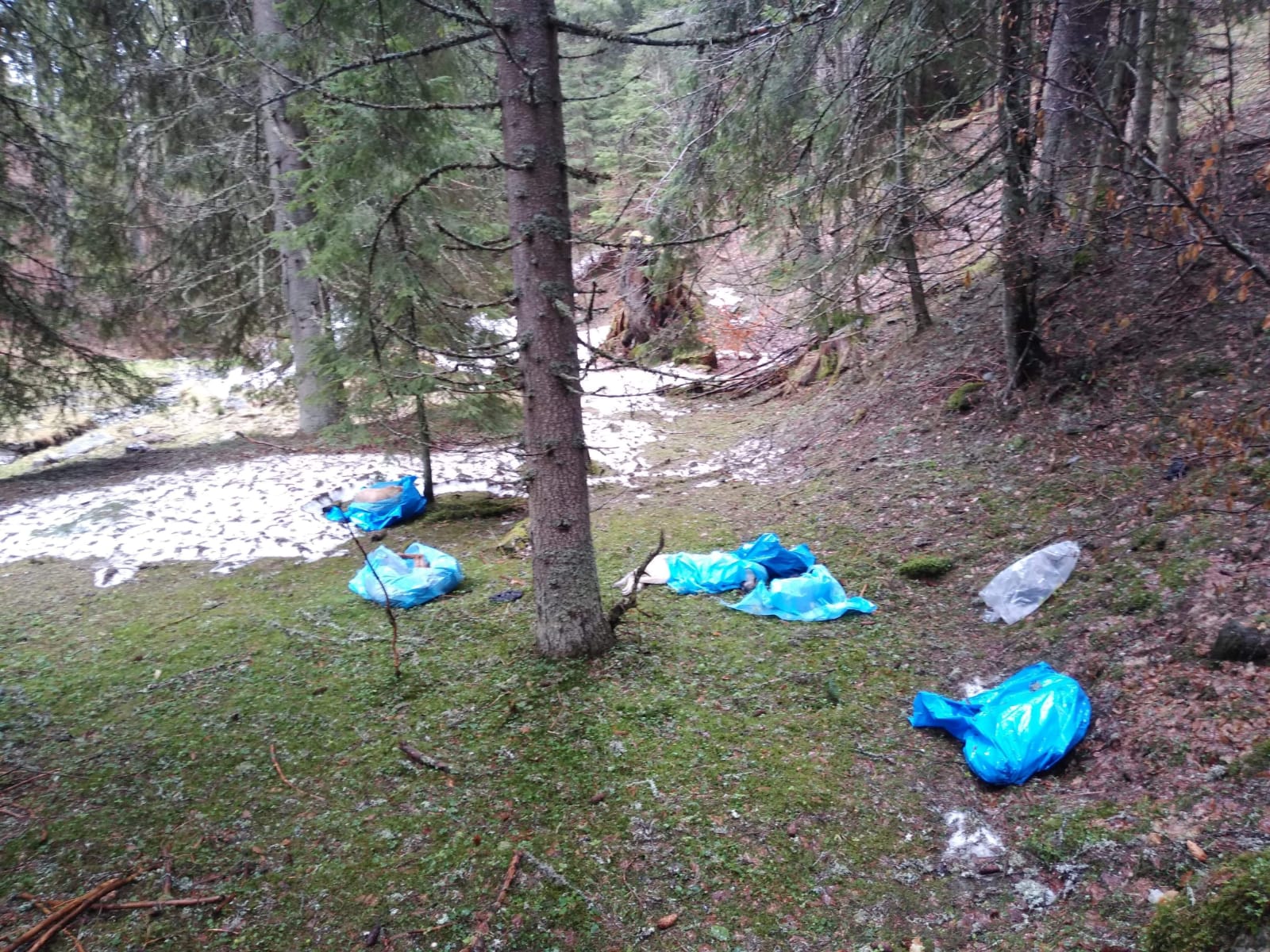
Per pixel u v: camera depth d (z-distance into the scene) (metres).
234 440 12.94
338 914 3.26
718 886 3.30
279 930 3.19
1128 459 6.25
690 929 3.10
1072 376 7.56
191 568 7.80
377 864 3.53
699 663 5.14
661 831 3.62
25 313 11.16
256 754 4.45
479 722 4.58
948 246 10.68
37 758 4.52
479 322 8.66
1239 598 4.21
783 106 7.18
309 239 7.83
